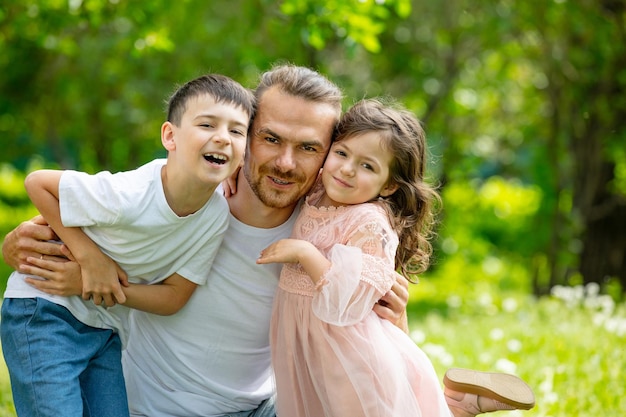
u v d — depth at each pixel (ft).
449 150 46.65
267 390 12.26
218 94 10.44
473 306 29.43
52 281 10.84
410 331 23.79
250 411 12.07
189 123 10.45
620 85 37.52
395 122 11.24
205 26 36.52
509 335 22.02
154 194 10.75
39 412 10.41
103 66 41.50
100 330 11.31
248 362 11.89
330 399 10.85
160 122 44.06
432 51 42.22
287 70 11.23
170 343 11.62
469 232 64.18
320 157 11.14
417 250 12.18
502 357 19.34
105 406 10.99
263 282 11.56
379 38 40.86
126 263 10.94
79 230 10.80
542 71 40.75
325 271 10.62
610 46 35.96
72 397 10.47
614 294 34.47
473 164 47.70
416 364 11.22
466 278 57.62
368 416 10.66
